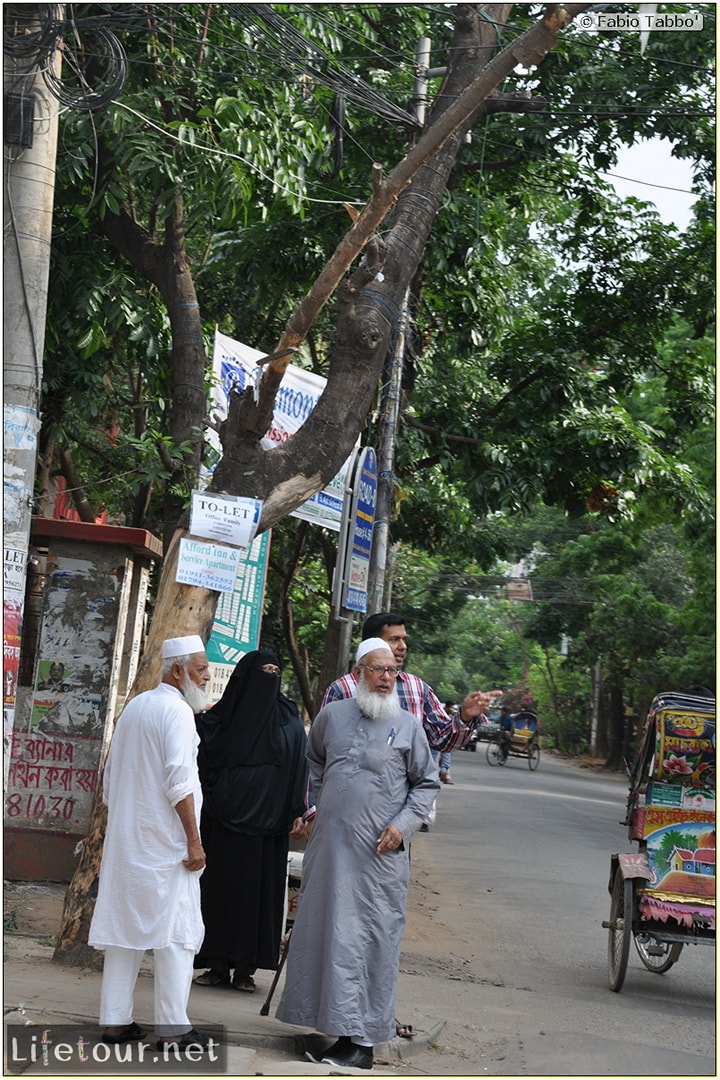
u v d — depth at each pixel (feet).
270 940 23.52
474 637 297.74
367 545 36.29
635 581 125.39
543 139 48.06
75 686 32.55
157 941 17.48
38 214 20.98
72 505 54.44
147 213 46.50
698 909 28.91
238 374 35.58
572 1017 25.53
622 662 152.87
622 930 29.53
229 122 31.78
